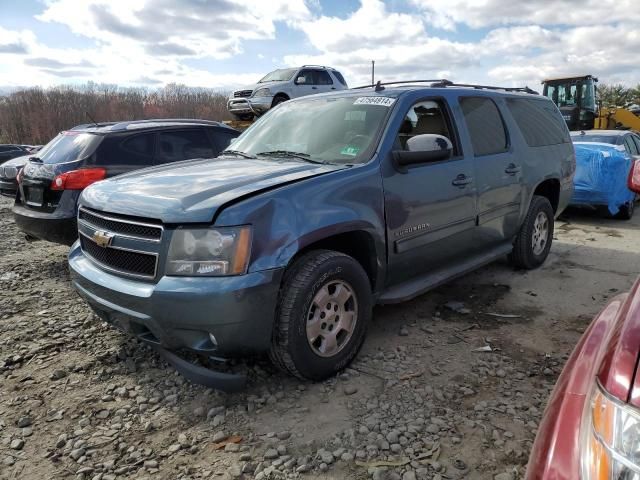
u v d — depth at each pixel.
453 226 4.29
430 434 2.79
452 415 2.96
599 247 6.88
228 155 4.42
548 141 5.77
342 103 4.30
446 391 3.22
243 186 3.14
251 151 4.35
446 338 4.00
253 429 2.88
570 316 4.46
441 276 4.27
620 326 1.56
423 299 4.86
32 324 4.36
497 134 4.96
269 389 3.27
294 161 3.83
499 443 2.71
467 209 4.42
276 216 2.99
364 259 3.66
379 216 3.58
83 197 3.61
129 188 3.36
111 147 5.97
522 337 4.02
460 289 5.14
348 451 2.67
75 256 3.66
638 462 1.24
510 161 4.97
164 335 2.94
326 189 3.29
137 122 6.77
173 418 3.01
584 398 1.59
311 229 3.10
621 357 1.40
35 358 3.75
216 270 2.84
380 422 2.90
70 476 2.55
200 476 2.52
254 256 2.88
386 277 3.77
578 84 17.70
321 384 3.32
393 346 3.86
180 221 2.88
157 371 3.54
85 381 3.43
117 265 3.20
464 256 4.60
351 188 3.42
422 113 4.18
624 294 2.27
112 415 3.05
